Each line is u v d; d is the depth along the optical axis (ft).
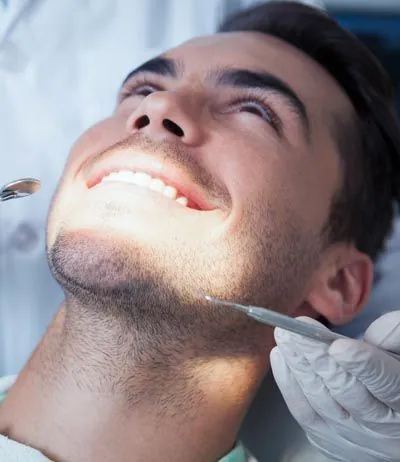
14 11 2.10
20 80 2.15
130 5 2.19
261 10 1.87
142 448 1.51
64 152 2.19
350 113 1.74
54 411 1.53
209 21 2.23
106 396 1.51
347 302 1.74
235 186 1.53
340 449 1.59
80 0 2.16
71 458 1.51
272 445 1.83
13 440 1.52
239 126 1.61
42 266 2.17
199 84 1.67
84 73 2.19
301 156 1.62
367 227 1.77
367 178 1.76
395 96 2.14
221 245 1.49
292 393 1.55
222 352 1.55
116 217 1.47
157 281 1.45
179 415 1.53
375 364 1.41
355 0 2.17
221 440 1.60
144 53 2.22
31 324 2.17
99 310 1.49
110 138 1.63
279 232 1.56
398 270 1.97
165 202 1.47
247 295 1.52
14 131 2.16
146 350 1.50
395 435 1.51
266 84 1.64
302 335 1.36
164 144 1.51
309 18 1.81
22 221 2.14
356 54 1.79
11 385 1.74
